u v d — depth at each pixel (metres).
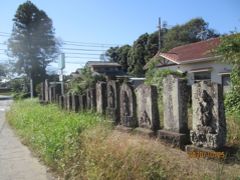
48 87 26.89
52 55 67.12
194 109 8.91
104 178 6.47
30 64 65.19
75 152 7.85
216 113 8.37
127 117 12.09
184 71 23.59
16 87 62.44
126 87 12.23
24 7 65.44
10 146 11.59
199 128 8.73
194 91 8.91
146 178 6.25
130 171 6.38
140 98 11.44
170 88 9.98
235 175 6.72
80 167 7.36
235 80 14.22
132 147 7.22
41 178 7.78
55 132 9.76
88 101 16.17
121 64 58.97
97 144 7.68
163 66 27.66
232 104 13.86
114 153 6.98
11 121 18.53
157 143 9.34
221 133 8.36
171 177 6.33
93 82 20.67
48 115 15.03
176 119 9.73
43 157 9.30
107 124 11.66
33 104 25.50
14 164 9.11
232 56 14.35
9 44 65.31
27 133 12.72
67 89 23.81
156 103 10.86
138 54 51.47
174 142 9.45
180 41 43.38
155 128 10.77
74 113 15.45
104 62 57.75
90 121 11.49
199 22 43.72
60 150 8.47
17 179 7.80
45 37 66.44
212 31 44.16
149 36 50.78
